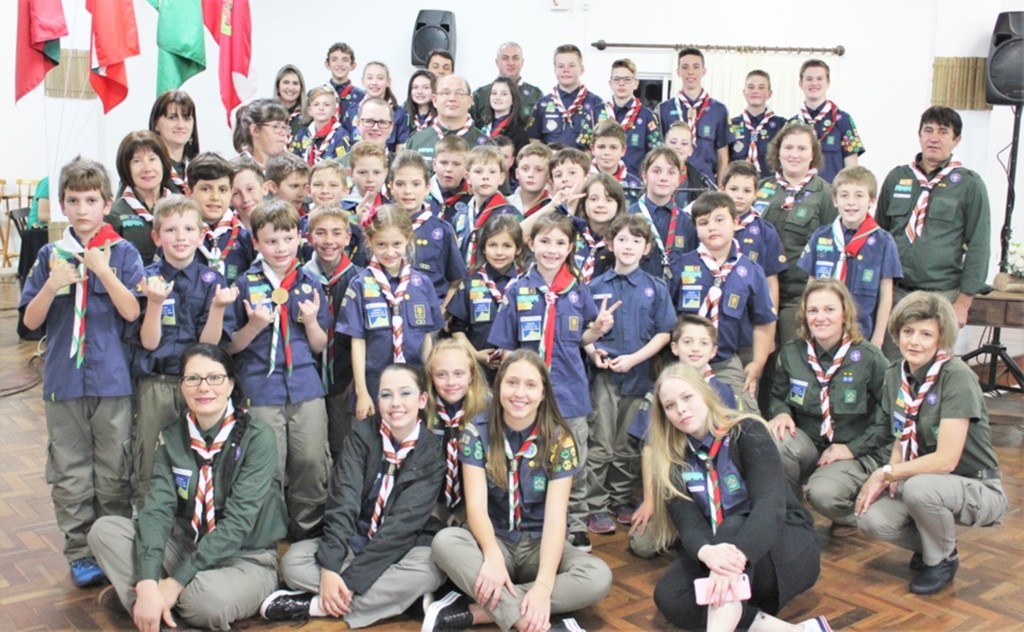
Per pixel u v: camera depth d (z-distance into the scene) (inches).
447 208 144.0
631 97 202.5
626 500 123.8
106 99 157.2
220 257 107.8
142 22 212.2
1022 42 195.6
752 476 92.9
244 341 103.7
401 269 113.8
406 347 112.0
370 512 97.4
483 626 93.0
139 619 86.4
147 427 103.0
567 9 274.4
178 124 121.4
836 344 116.1
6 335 231.0
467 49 279.6
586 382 114.9
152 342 99.7
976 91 209.3
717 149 215.9
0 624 90.7
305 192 132.5
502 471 96.1
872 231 133.2
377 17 281.3
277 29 282.0
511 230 121.2
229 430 94.6
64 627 90.4
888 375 110.4
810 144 145.1
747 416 96.0
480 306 122.7
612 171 151.2
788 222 144.9
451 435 101.3
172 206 101.3
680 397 94.0
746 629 88.9
